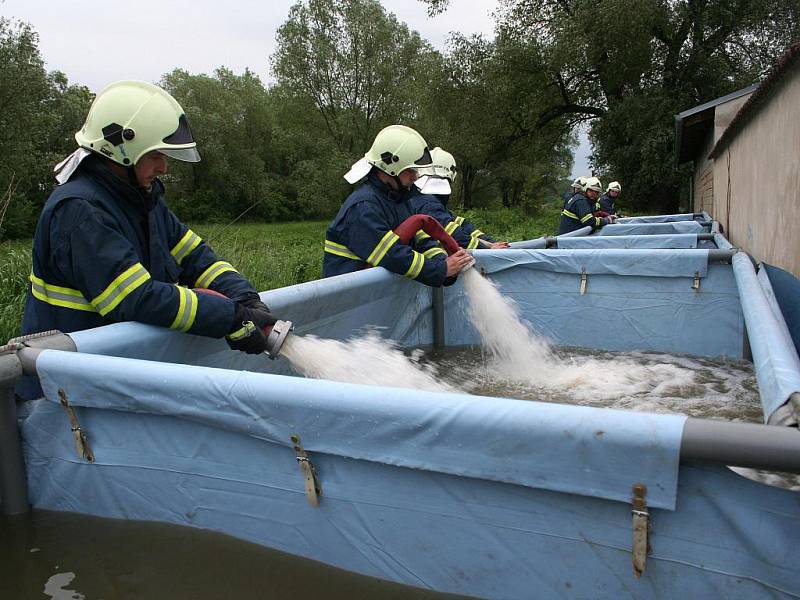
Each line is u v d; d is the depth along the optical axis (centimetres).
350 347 265
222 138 5050
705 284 409
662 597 134
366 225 378
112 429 188
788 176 424
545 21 2881
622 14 2461
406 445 146
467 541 150
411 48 4106
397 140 388
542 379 367
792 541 122
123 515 196
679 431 121
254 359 288
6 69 2597
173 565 176
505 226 2444
